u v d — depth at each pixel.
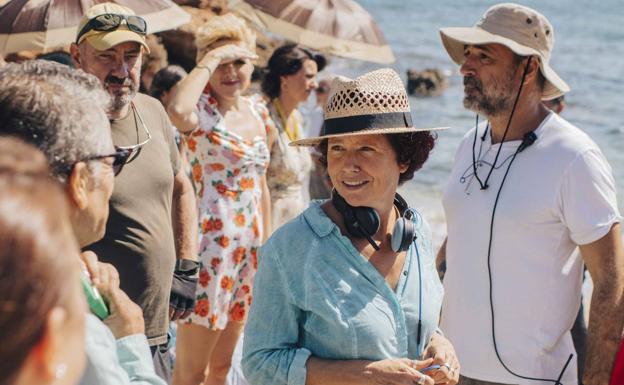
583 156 3.80
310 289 2.93
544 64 4.00
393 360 2.90
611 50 27.00
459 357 3.99
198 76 5.08
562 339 3.96
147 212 3.71
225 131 5.25
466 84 4.12
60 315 1.43
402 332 3.02
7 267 1.38
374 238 3.11
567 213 3.80
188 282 4.21
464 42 4.02
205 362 5.13
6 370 1.40
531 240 3.85
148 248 3.67
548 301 3.86
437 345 3.10
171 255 3.81
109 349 2.19
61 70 2.38
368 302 2.96
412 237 3.04
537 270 3.85
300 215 3.09
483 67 4.05
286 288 2.98
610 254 3.78
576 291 3.96
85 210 2.29
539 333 3.86
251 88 9.87
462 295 4.00
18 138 2.08
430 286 3.16
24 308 1.39
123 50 3.84
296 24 7.14
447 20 36.03
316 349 2.99
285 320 3.01
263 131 5.50
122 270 3.63
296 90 6.60
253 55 5.27
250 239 5.31
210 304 5.09
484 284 3.94
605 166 3.85
